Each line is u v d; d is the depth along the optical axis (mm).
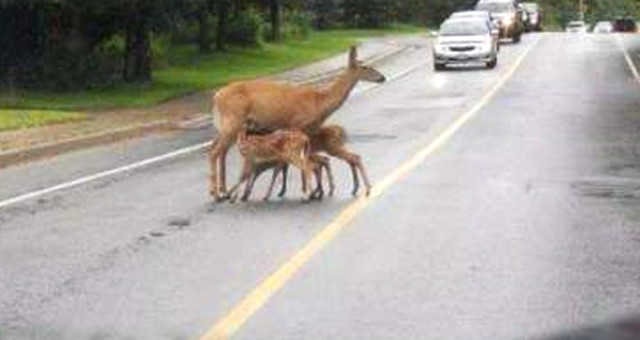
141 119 25219
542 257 10117
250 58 47562
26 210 13289
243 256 10250
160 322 8078
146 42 35531
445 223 11836
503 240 10906
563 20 129875
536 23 78438
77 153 19828
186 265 9922
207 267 9828
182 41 51562
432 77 38531
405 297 8688
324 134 13609
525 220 12016
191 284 9203
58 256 10453
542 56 48281
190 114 27062
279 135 13328
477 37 42094
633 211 12570
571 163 16766
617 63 43344
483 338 7578
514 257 10117
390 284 9109
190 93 33281
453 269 9633
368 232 11336
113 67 34969
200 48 49000
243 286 9102
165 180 15742
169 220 12312
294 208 12891
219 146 13711
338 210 12680
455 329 7805
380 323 7977
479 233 11258
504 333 7676
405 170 15984
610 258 10070
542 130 21594
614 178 15211
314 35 68125
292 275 9453
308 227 11625
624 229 11477
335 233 11281
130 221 12312
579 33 74500
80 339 7684
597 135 20703
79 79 33406
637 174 15609
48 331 7891
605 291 8844
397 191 14047
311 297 8727
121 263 10062
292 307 8438
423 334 7691
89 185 15422
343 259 10062
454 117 24406
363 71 13664
